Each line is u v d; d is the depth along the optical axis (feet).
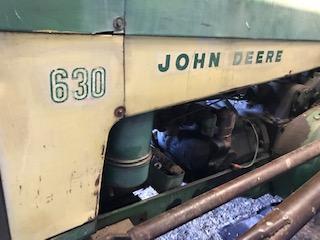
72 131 2.29
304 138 4.82
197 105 4.38
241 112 5.47
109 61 2.27
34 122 2.10
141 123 2.85
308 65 4.51
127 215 3.71
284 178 5.04
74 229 2.65
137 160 2.97
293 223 2.79
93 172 2.54
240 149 4.86
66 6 1.96
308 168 4.71
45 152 2.23
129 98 2.50
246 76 3.50
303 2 3.82
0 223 2.26
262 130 5.20
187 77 2.85
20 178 2.19
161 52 2.56
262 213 5.57
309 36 4.20
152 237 2.61
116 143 2.83
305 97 5.33
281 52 3.86
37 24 1.89
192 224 5.24
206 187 4.56
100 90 2.31
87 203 2.63
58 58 2.04
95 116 2.36
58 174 2.36
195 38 2.75
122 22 2.23
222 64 3.14
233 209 5.63
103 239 2.52
